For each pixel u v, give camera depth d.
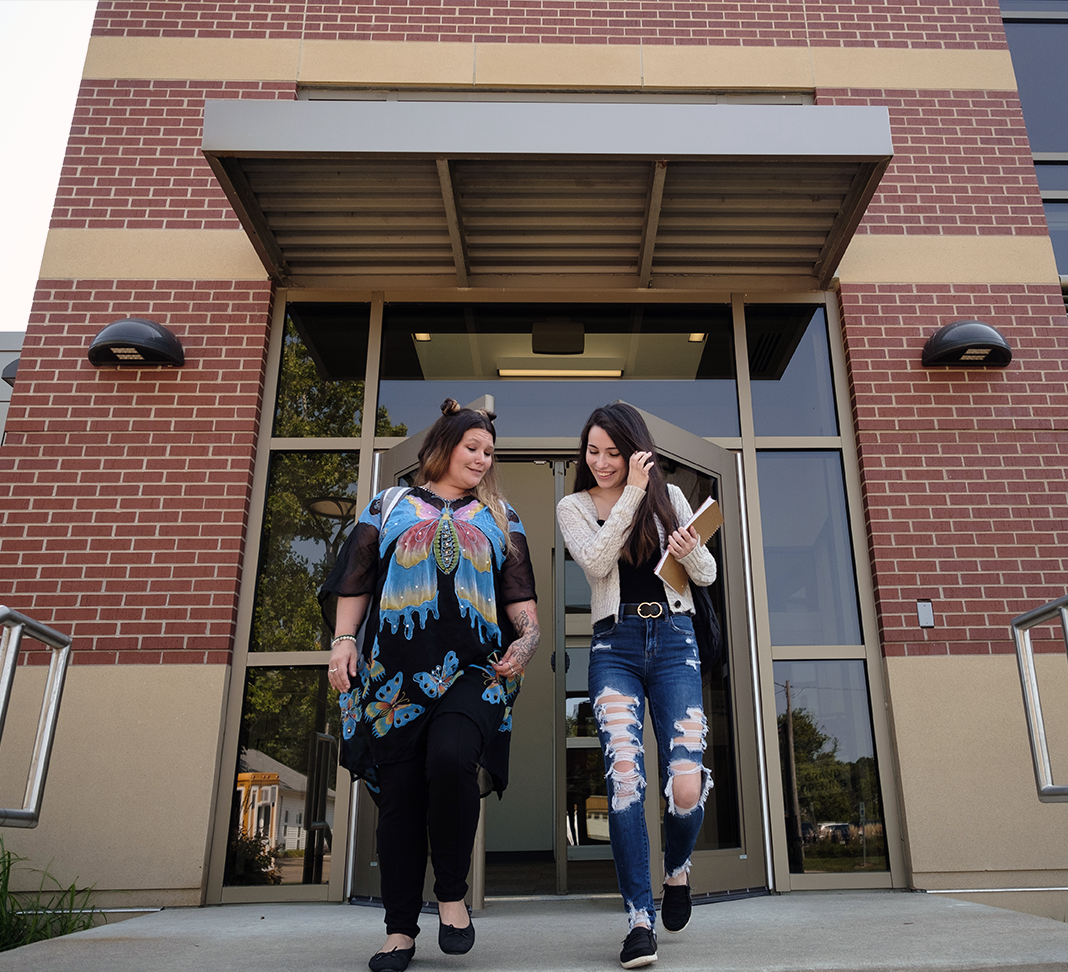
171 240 4.59
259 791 3.89
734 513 4.32
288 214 4.20
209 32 4.89
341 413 4.47
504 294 4.66
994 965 2.06
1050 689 4.04
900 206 4.76
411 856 2.12
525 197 4.09
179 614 3.98
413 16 4.93
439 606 2.19
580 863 5.55
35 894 3.61
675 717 2.25
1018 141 4.90
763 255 4.46
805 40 4.98
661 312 4.71
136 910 3.60
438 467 2.39
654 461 2.47
